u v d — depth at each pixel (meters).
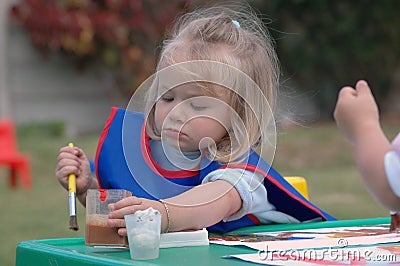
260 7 21.14
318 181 13.52
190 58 4.25
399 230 4.30
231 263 3.31
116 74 20.53
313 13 21.53
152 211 3.48
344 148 16.34
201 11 4.99
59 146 16.28
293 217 4.83
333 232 4.40
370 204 11.32
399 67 22.81
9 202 12.30
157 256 3.49
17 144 16.55
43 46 19.72
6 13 19.41
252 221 4.70
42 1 19.50
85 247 3.79
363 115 3.15
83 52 19.81
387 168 2.99
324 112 22.08
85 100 20.33
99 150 4.45
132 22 20.14
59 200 12.38
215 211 4.09
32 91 19.73
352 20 21.66
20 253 3.87
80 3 19.84
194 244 3.85
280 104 4.92
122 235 3.72
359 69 22.22
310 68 21.75
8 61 19.44
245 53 4.41
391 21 21.91
